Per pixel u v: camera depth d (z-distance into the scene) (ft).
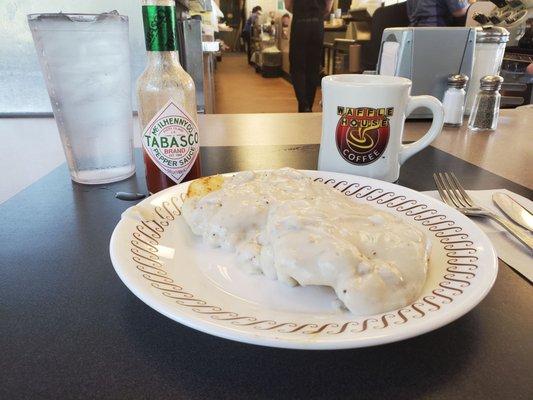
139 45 4.47
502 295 1.25
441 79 4.09
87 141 2.19
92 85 2.08
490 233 1.63
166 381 0.94
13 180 2.54
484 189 2.17
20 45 4.30
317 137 3.36
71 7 4.34
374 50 9.64
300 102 11.87
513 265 1.40
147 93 1.89
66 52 1.97
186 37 5.71
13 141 3.48
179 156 1.96
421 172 2.46
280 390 0.92
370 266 1.13
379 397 0.90
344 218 1.31
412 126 3.88
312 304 1.18
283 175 1.76
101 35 2.02
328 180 1.98
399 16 8.73
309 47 11.14
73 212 1.90
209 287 1.28
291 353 1.02
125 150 2.32
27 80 4.45
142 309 1.20
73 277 1.37
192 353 1.02
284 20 20.99
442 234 1.47
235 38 37.04
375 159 2.09
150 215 1.59
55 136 3.64
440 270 1.27
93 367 0.98
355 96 1.98
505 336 1.08
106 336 1.08
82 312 1.18
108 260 1.48
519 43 7.67
